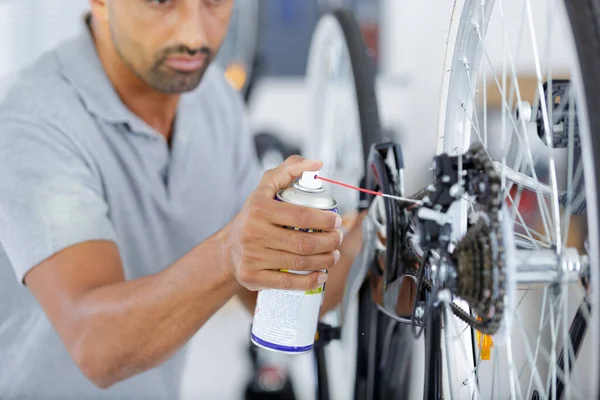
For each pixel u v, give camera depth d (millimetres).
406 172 1328
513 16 1786
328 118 1775
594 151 587
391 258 896
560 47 1797
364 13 2656
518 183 796
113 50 1203
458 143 923
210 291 902
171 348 961
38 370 1239
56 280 1033
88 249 1053
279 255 813
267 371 1840
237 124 1477
